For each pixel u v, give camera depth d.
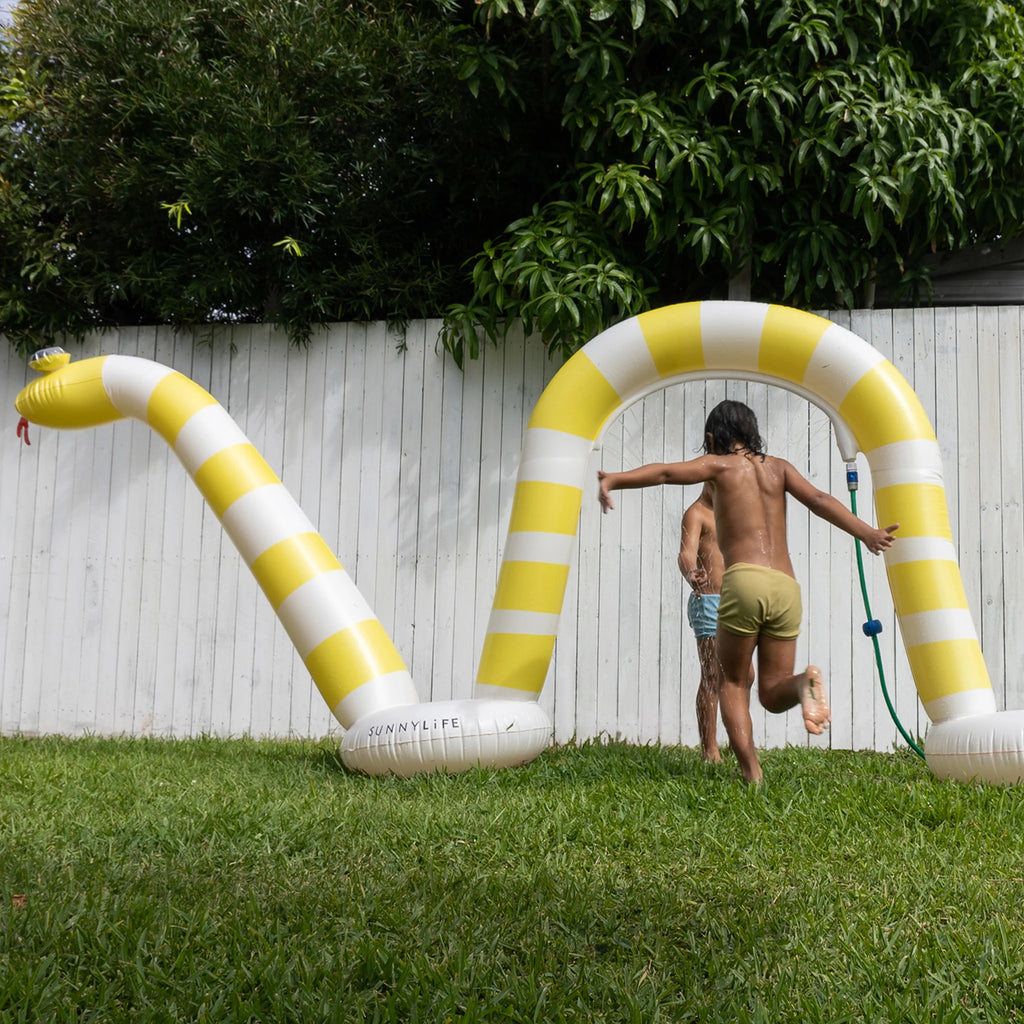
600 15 6.44
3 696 7.47
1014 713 4.56
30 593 7.54
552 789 4.49
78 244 7.77
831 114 6.70
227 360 7.55
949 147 6.82
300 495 7.34
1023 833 3.54
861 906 2.73
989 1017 2.06
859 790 4.34
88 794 4.24
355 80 7.18
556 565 5.26
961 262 7.58
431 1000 2.13
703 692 5.65
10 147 7.59
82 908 2.63
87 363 6.11
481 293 7.01
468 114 7.16
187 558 7.40
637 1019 2.04
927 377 6.81
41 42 7.55
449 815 3.76
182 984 2.23
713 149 6.65
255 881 2.93
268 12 7.17
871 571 6.69
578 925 2.59
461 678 7.03
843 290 6.94
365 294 7.41
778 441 6.88
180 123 7.16
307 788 4.47
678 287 7.66
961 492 6.70
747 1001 2.14
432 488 7.22
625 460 6.99
